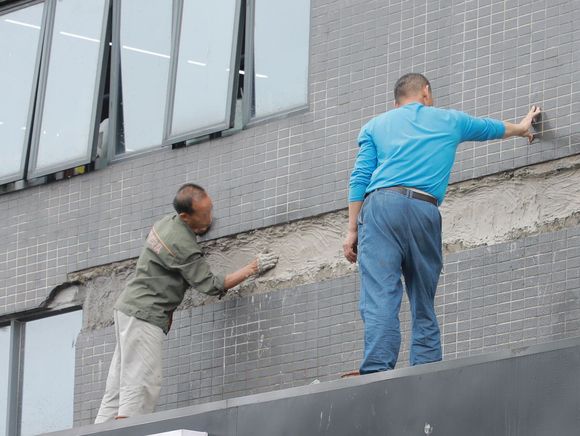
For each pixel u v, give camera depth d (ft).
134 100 89.56
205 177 85.25
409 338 77.05
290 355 80.38
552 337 72.84
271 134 83.51
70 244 89.56
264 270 81.97
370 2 81.87
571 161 74.28
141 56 89.81
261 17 85.92
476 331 75.00
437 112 71.82
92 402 87.10
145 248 81.71
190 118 86.17
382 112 80.12
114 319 83.15
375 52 81.10
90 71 90.94
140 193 87.51
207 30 86.94
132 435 75.51
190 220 81.76
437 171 71.05
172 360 84.33
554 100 75.05
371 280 70.08
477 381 64.23
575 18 75.15
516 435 62.80
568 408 61.77
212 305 83.71
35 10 94.38
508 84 76.48
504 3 77.46
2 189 93.04
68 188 90.48
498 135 72.95
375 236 70.33
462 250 76.59
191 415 73.36
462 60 78.23
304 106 83.41
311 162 81.76
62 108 91.40
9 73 94.27
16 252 91.56
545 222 74.74
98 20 91.45
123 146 89.40
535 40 76.13
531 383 62.90
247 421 71.00
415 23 80.07
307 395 69.21
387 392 66.64
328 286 79.97
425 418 65.26
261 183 83.20
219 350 82.89
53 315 90.94
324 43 82.99
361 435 66.95
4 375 91.50
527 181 75.61
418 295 70.74
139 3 90.53
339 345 78.89
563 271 73.31
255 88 85.30
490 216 76.33
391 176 70.90
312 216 81.10
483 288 75.31
